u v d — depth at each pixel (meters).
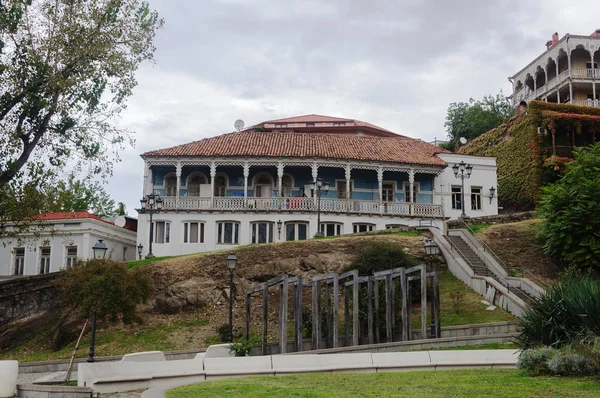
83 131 22.48
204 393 12.16
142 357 17.67
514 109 65.94
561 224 31.34
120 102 23.09
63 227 39.16
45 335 29.09
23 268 38.72
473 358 17.06
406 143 49.91
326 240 33.91
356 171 46.25
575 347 14.16
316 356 16.62
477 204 47.69
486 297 29.08
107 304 19.39
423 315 23.42
